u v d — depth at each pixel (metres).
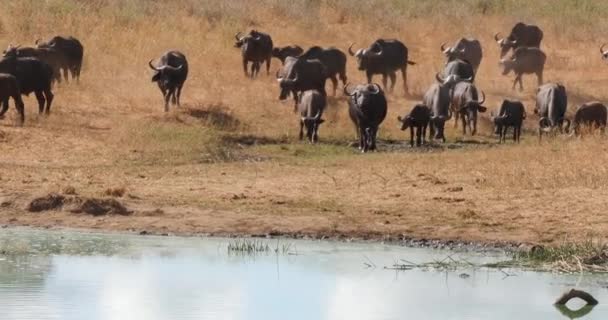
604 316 42.09
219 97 100.31
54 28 117.81
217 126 90.38
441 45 128.00
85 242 54.28
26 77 88.88
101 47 113.00
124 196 63.75
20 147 78.44
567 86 113.56
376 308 42.69
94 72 105.88
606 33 139.12
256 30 117.50
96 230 57.25
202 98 99.94
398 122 96.88
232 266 49.66
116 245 53.75
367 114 86.19
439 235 56.78
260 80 109.56
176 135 84.44
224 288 45.44
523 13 145.75
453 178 70.38
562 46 134.50
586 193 65.38
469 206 62.50
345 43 129.12
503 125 92.75
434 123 93.50
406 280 47.66
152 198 63.59
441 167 74.75
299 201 63.41
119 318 40.59
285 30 130.12
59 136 82.38
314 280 47.16
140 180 69.19
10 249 52.34
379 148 88.50
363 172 73.00
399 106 103.00
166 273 47.91
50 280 46.25
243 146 85.56
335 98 103.88
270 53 112.31
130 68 108.56
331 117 96.75
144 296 43.81
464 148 89.19
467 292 45.53
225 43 120.88
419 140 90.25
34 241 54.34
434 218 59.78
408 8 144.38
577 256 51.38
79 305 42.22
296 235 56.91
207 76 107.56
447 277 48.47
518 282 47.72
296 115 96.75
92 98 96.88
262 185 68.12
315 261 51.03
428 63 123.19
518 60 111.81
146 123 87.69
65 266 49.00
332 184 68.75
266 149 84.56
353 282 46.97
